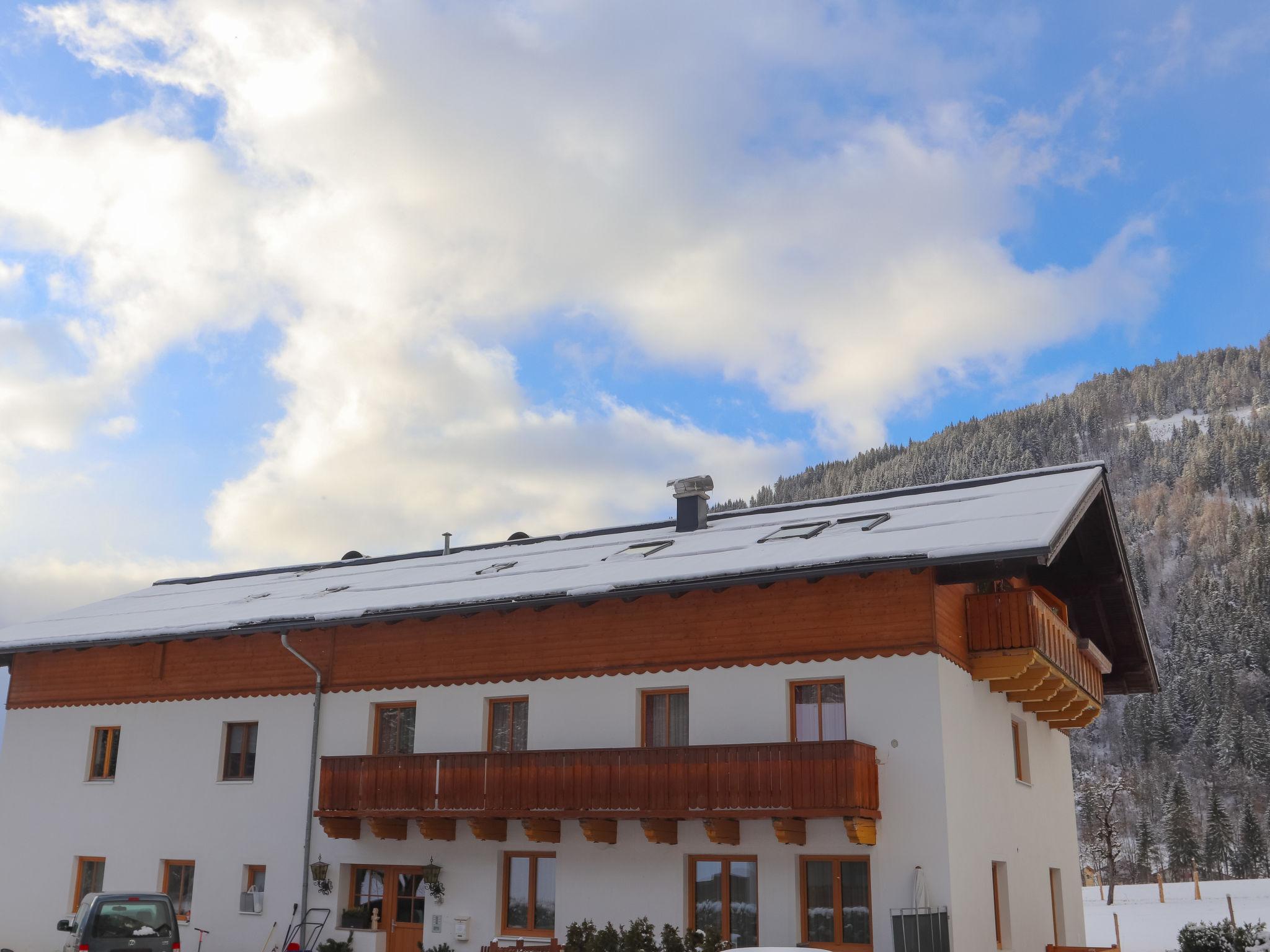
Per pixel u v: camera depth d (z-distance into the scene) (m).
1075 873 25.44
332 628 24.50
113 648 27.39
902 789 18.00
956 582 18.64
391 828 22.03
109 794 26.30
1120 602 24.72
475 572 25.83
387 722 23.55
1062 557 24.44
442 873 21.70
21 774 27.62
